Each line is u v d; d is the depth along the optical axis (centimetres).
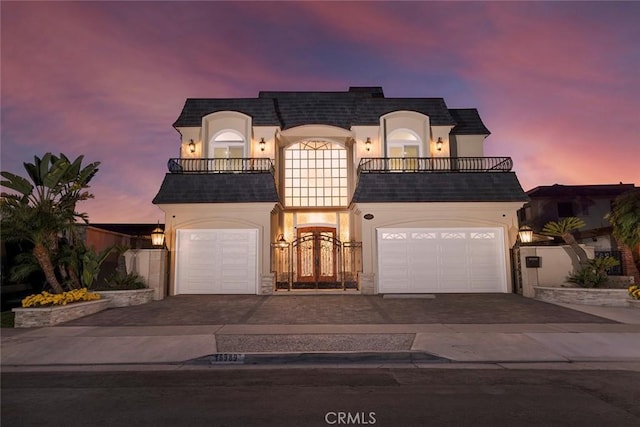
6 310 1359
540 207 2784
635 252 1705
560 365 770
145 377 703
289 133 2036
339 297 1580
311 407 543
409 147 1997
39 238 1263
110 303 1374
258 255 1697
